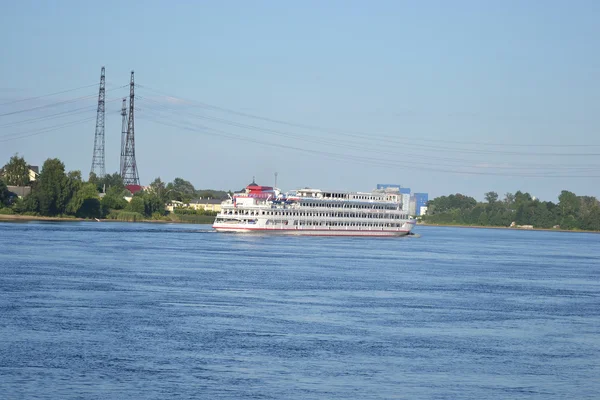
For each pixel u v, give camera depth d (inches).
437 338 4926.2
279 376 3907.5
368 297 6619.1
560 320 5792.3
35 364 3966.5
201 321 5182.1
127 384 3703.3
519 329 5354.3
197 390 3646.7
